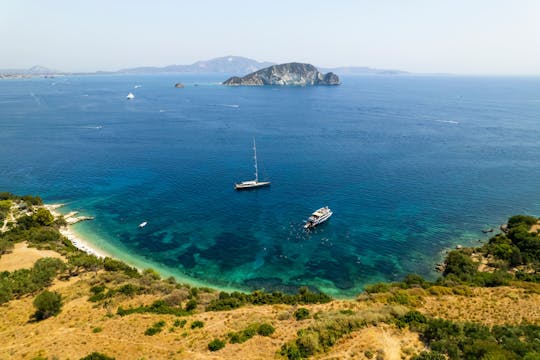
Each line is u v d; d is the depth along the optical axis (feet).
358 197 433.48
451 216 382.01
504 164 551.18
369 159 585.22
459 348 144.87
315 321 175.11
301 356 145.69
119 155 619.67
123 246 330.95
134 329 175.42
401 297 207.62
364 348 147.84
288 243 335.26
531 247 288.30
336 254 316.81
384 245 328.70
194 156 613.93
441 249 320.91
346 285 275.59
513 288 221.87
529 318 179.83
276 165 561.02
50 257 270.87
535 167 534.78
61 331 175.42
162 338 167.22
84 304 204.85
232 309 205.57
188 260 309.83
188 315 194.29
